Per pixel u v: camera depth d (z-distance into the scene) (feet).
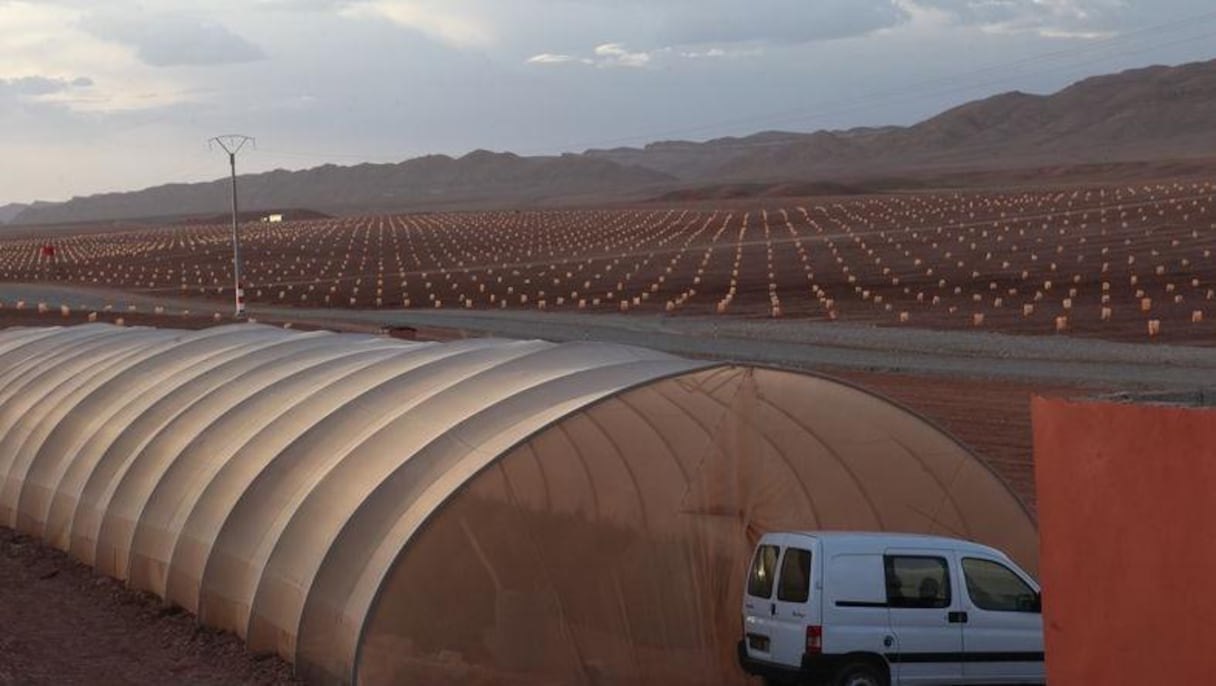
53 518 81.05
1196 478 32.78
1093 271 273.54
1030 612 49.21
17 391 100.42
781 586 48.70
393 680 49.19
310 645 52.31
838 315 223.92
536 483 51.98
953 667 48.08
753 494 56.80
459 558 50.31
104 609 66.59
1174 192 553.23
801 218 548.31
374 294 309.42
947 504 59.82
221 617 60.18
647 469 54.54
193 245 593.83
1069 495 36.04
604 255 405.18
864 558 47.83
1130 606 34.40
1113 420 34.78
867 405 57.88
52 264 488.02
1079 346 170.60
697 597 55.11
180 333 108.27
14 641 60.54
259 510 60.49
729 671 55.26
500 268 375.25
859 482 58.70
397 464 55.67
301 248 526.57
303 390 72.13
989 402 127.03
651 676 53.62
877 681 47.39
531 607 51.52
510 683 50.98
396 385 65.46
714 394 55.77
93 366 98.43
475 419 56.18
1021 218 453.58
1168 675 33.45
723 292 275.59
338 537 53.06
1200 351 160.86
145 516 69.05
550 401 56.03
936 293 252.62
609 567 53.36
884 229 447.01
